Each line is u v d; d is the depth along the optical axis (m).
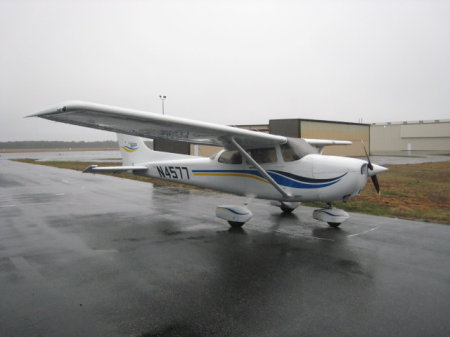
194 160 8.55
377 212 8.48
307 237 6.31
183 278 4.34
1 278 4.35
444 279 4.27
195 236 6.46
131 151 9.79
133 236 6.48
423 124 53.28
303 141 7.37
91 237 6.41
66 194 12.52
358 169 6.34
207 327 3.14
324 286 4.07
